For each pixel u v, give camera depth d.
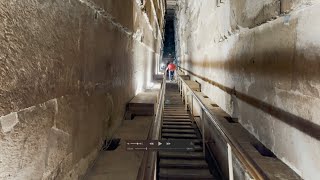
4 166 1.14
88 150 2.42
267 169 2.57
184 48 17.86
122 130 3.75
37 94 1.43
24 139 1.30
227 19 5.13
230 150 2.70
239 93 4.38
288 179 2.36
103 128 2.99
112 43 3.38
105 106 3.06
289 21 2.58
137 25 5.73
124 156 2.80
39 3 1.43
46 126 1.54
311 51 2.18
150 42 9.91
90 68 2.42
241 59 4.27
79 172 2.18
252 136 3.67
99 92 2.78
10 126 1.18
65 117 1.83
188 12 15.00
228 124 4.33
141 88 7.04
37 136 1.43
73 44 1.97
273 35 2.96
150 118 4.53
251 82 3.76
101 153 2.86
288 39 2.60
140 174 1.60
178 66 22.62
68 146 1.91
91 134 2.51
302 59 2.33
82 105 2.21
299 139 2.39
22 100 1.27
